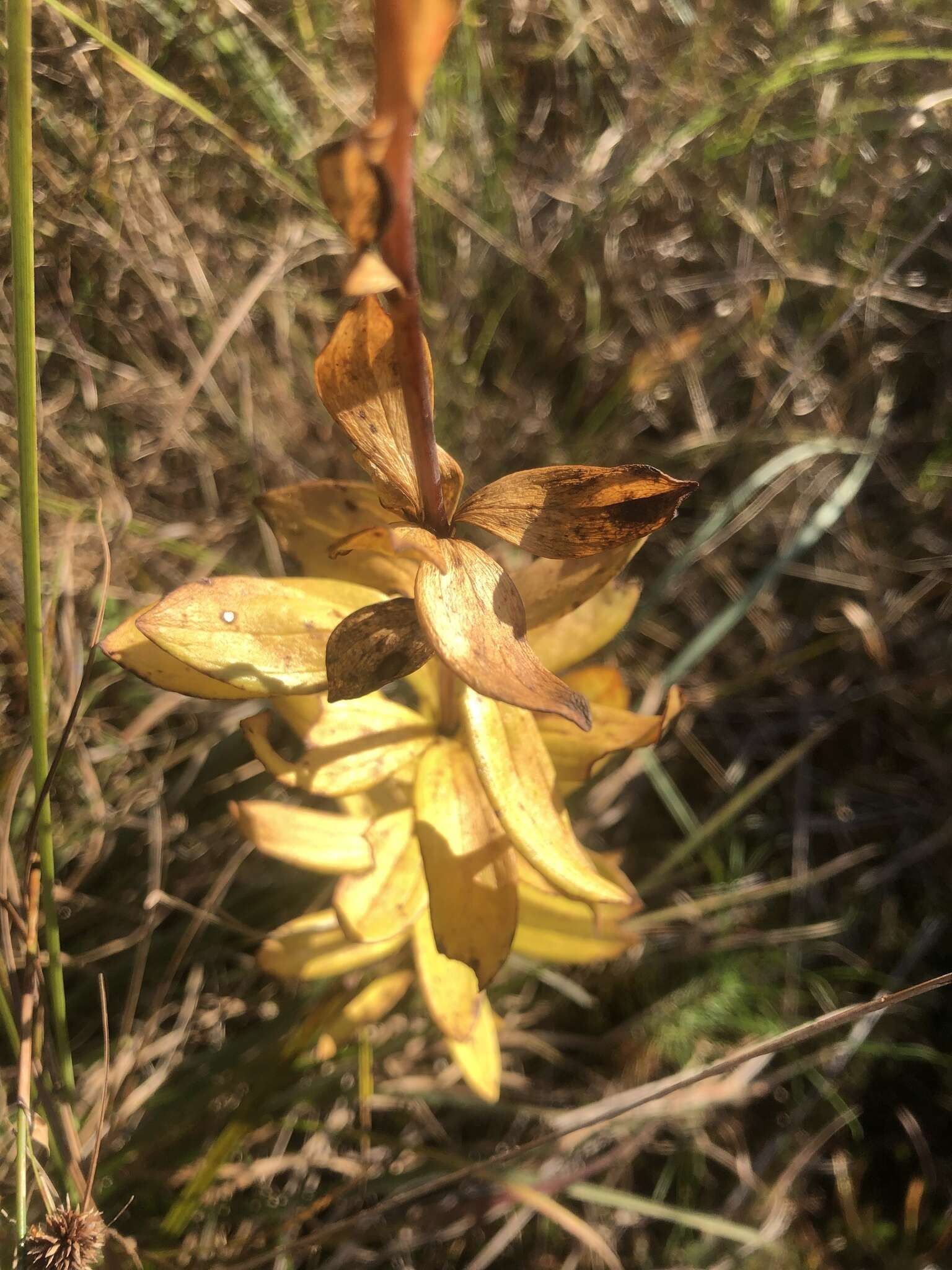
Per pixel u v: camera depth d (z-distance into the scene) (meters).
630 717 0.22
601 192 0.38
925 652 0.37
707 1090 0.30
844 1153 0.32
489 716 0.19
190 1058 0.29
